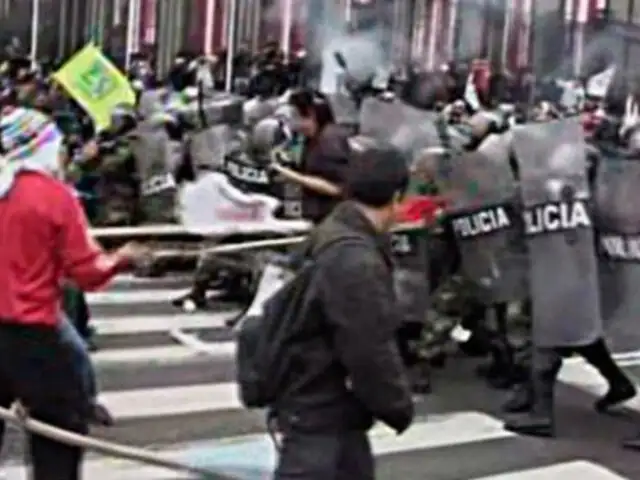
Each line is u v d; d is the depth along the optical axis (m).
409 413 3.52
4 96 12.38
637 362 8.26
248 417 6.64
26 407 4.38
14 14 20.12
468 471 5.98
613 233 6.72
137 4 20.38
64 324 4.39
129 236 7.77
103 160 10.05
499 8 18.84
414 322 7.08
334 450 3.58
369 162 3.56
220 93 14.78
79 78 9.56
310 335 3.56
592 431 6.84
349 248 3.47
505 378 7.60
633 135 8.27
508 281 6.92
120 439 6.11
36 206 4.22
